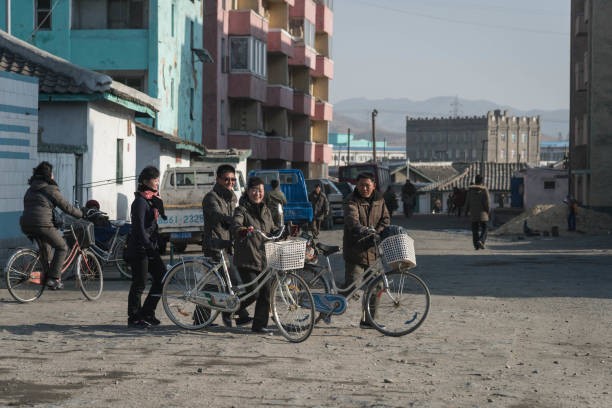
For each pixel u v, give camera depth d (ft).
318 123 269.64
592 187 176.55
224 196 40.93
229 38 195.00
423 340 37.27
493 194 402.52
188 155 133.28
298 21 236.63
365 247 38.86
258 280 39.17
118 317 44.14
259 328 39.06
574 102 196.65
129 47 144.25
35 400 25.94
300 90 237.04
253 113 203.92
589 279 64.13
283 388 27.81
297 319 37.42
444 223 177.06
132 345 35.65
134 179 91.56
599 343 37.19
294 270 38.14
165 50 148.36
